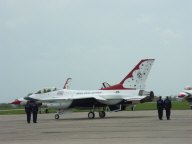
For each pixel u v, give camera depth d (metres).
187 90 62.12
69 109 39.62
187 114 41.94
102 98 37.62
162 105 32.25
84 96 38.03
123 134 20.27
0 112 73.25
